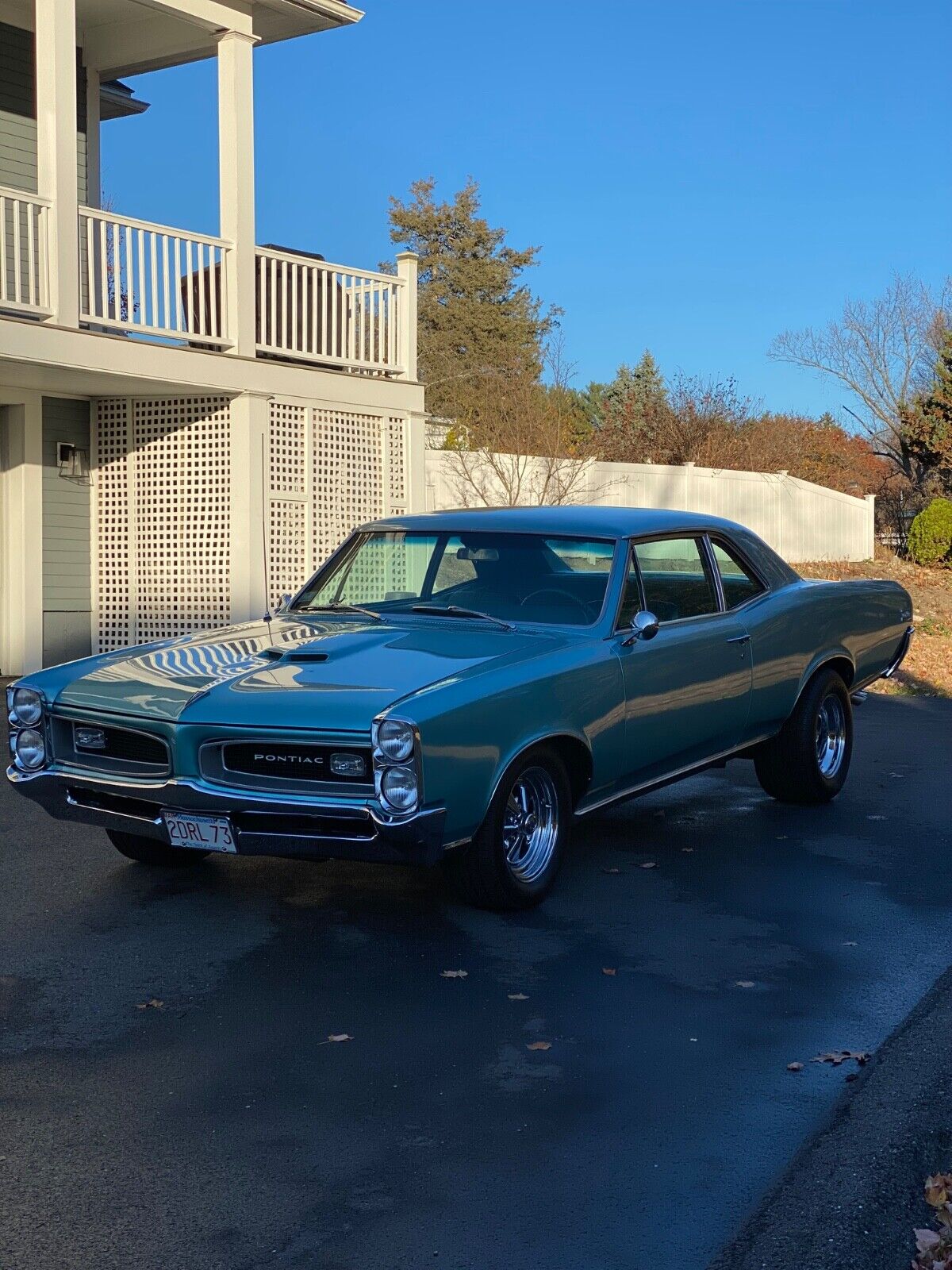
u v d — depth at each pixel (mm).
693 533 7062
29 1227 3232
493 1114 3859
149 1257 3104
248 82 13320
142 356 12328
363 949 5336
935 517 27438
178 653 6074
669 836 7328
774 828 7520
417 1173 3510
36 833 7297
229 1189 3422
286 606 7074
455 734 5141
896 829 7477
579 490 22453
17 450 13516
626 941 5465
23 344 11312
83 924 5645
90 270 12141
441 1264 3084
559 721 5707
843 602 8062
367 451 14773
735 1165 3557
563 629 6195
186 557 13781
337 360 14359
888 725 11344
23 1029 4477
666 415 36531
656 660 6348
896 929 5648
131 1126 3771
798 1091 4016
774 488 26812
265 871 6523
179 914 5801
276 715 5137
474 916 5793
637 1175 3502
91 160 15375
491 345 52562
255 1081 4078
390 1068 4184
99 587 14227
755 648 7160
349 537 7227
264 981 4957
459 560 6691
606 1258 3107
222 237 13312
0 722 10664
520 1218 3285
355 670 5512
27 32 14102
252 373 13367
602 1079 4105
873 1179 3408
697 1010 4695
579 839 7254
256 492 13445
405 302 15172
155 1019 4574
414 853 5074
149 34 14461
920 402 31656
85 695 5633
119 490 14078
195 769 5262
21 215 13750
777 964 5191
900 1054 4203
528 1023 4562
